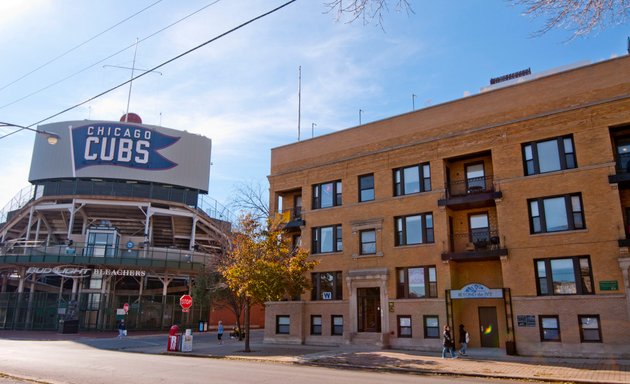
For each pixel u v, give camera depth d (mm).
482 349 25734
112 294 47781
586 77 24781
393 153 30688
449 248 27500
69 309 44562
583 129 24266
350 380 14984
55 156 55094
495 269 27062
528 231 24828
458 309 27328
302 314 32375
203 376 15555
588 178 23688
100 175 54375
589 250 23016
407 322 28016
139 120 60531
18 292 48781
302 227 33812
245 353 25453
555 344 22938
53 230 56719
